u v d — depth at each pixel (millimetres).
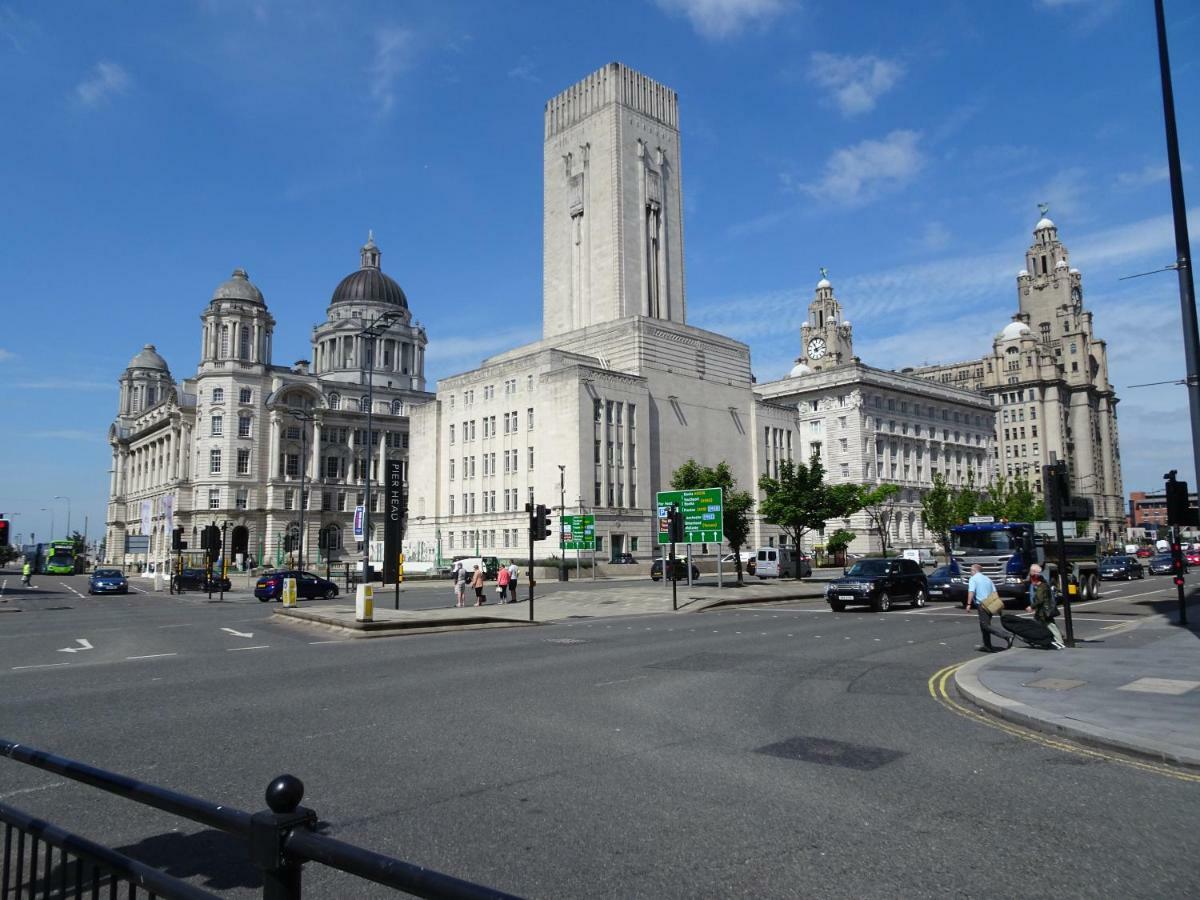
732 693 11836
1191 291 14930
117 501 136125
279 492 99438
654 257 84250
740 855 5410
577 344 80500
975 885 4898
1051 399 133375
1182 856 5340
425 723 9789
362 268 120562
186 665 15586
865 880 4984
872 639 19297
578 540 59438
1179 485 18922
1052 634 15859
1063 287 142875
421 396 114625
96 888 3180
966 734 9031
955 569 32344
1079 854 5395
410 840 5723
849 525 91250
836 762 7859
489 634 22031
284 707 10906
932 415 108062
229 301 102688
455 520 80625
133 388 144250
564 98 87812
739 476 82625
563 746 8570
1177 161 15117
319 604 35375
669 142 86938
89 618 30125
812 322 136625
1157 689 10945
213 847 5770
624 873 5109
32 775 7672
